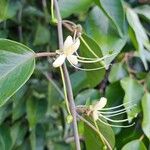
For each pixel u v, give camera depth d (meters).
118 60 0.65
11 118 0.72
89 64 0.52
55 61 0.40
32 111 0.70
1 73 0.40
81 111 0.43
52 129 0.82
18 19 0.71
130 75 0.62
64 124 0.79
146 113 0.57
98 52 0.49
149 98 0.58
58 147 0.83
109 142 0.47
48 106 0.71
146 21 0.68
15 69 0.40
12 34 0.72
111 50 0.50
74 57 0.41
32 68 0.41
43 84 0.74
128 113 0.56
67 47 0.41
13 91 0.39
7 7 0.60
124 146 0.56
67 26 0.47
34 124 0.70
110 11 0.50
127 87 0.59
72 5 0.53
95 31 0.53
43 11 0.76
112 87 0.61
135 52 0.65
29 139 0.75
